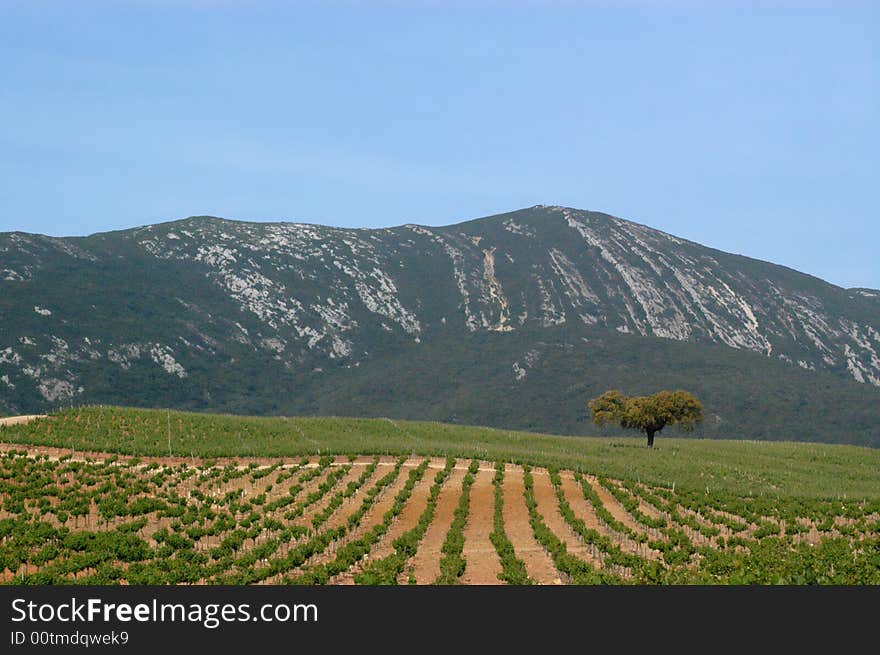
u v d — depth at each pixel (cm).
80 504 5678
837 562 4409
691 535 5756
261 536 5488
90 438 8312
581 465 8212
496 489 6869
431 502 6256
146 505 5781
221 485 6931
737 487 7681
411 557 4819
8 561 4231
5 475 6531
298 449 8375
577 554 4959
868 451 11625
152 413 9994
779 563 4334
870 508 6606
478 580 4238
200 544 5253
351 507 6262
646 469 8575
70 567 4250
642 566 4238
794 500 7100
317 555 4906
